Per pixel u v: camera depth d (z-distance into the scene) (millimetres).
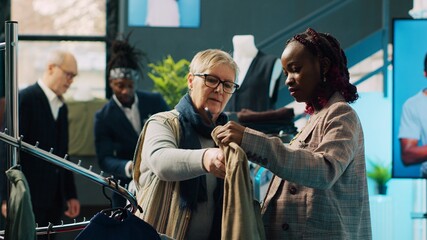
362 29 8594
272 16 8828
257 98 6781
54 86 6543
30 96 6484
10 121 3672
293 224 3195
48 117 6504
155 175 3477
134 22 8898
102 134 6742
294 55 3217
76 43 9312
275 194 3246
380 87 8477
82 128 9023
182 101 3605
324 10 8539
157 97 6922
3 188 5562
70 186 6586
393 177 7090
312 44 3209
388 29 8227
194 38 8867
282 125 5309
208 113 3588
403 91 7043
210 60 3588
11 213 3061
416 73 7031
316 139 3172
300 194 3197
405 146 7055
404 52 7020
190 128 3537
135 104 6824
